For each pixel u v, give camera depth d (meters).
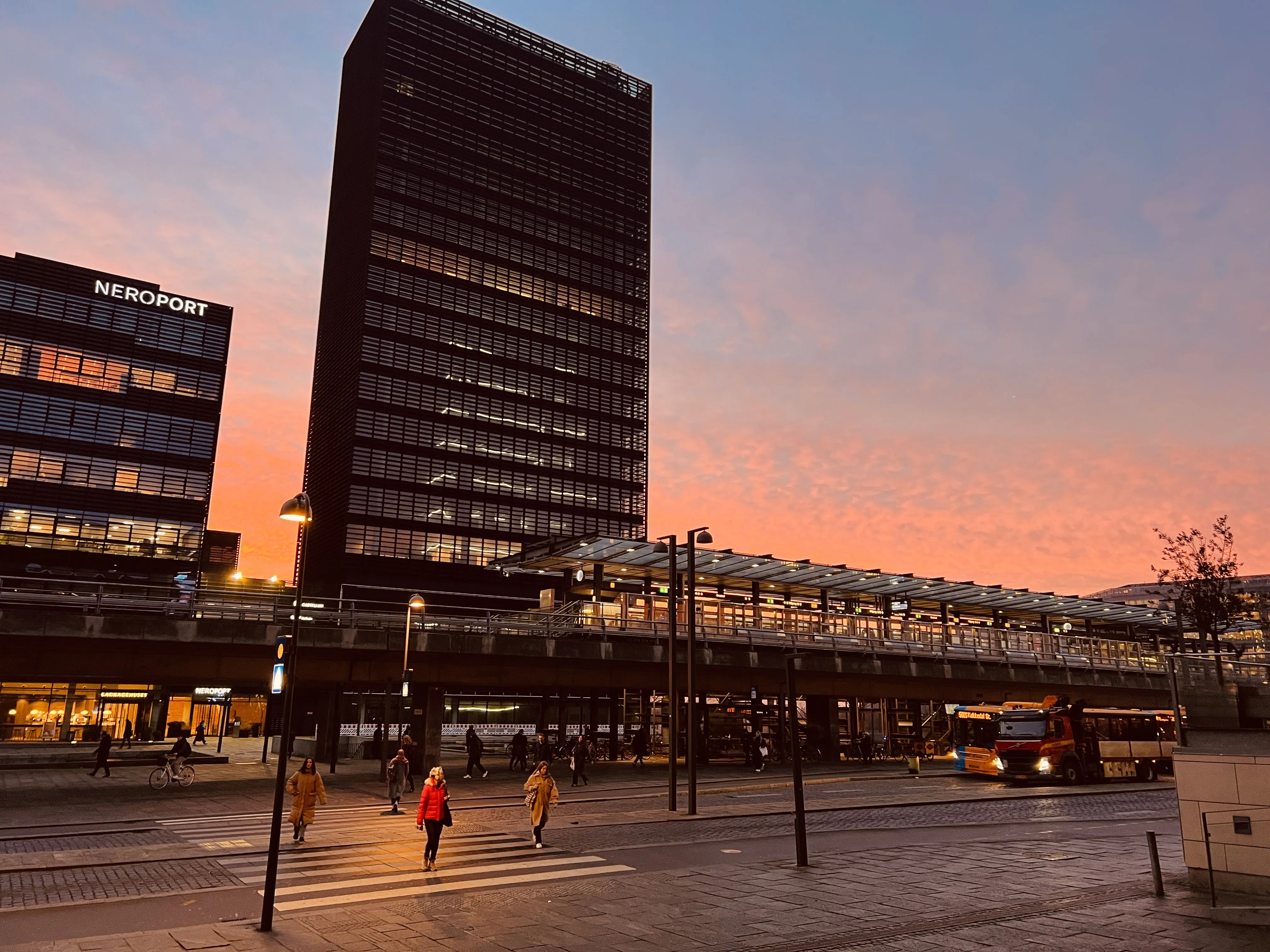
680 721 47.03
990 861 15.65
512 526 94.94
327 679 34.50
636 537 103.81
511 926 10.79
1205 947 9.70
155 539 67.62
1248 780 12.70
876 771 39.97
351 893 12.84
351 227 100.25
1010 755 33.84
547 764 17.98
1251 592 48.84
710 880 13.83
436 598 87.94
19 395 64.69
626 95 121.62
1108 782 35.69
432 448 92.38
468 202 103.19
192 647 31.70
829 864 15.35
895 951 9.63
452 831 19.80
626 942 10.08
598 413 105.38
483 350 98.94
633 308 112.69
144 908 11.93
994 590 56.06
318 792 18.06
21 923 11.05
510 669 37.84
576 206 111.81
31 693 54.88
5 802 26.16
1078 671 54.06
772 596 56.28
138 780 33.72
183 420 70.56
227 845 17.66
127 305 69.88
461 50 108.75
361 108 106.19
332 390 95.81
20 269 66.25
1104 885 13.45
